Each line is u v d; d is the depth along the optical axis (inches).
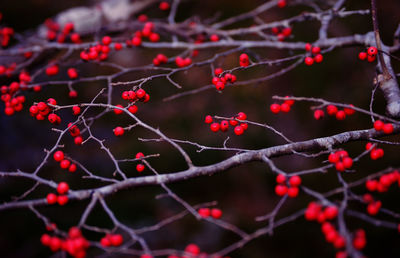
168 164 35.8
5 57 32.3
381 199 32.4
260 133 39.2
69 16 34.6
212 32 31.9
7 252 31.0
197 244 32.4
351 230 31.5
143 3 35.9
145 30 30.6
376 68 26.4
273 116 40.5
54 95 41.0
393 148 34.2
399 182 23.2
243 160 24.0
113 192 23.6
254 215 33.7
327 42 28.8
